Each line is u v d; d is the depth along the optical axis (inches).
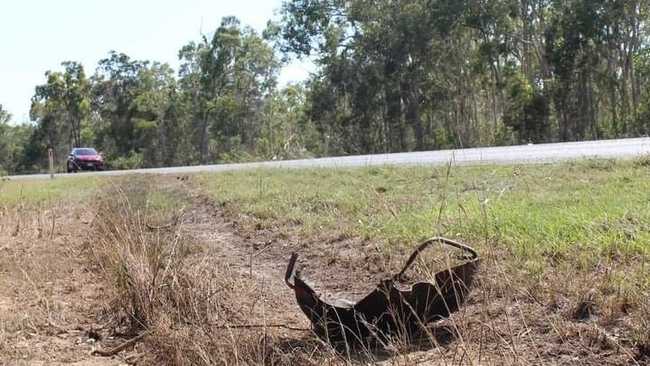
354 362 152.3
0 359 170.1
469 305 179.9
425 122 2055.9
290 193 439.8
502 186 345.7
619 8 1566.2
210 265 244.1
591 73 1718.8
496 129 1749.5
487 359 142.8
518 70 1764.3
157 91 2709.2
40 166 2837.1
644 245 199.0
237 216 381.4
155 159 2620.6
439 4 1705.2
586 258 196.7
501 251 214.7
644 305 151.9
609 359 138.7
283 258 277.1
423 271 200.7
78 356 175.0
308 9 1843.0
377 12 1806.1
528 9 1819.6
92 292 234.8
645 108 1556.3
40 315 205.2
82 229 375.6
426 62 1831.9
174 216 368.2
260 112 2444.6
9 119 3016.7
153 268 210.7
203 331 165.8
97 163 1448.1
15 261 285.9
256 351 155.4
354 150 1929.1
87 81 2743.6
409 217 292.2
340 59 1855.3
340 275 236.4
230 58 2440.9
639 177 336.2
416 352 154.2
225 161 1621.6
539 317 163.5
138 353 174.9
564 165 419.5
